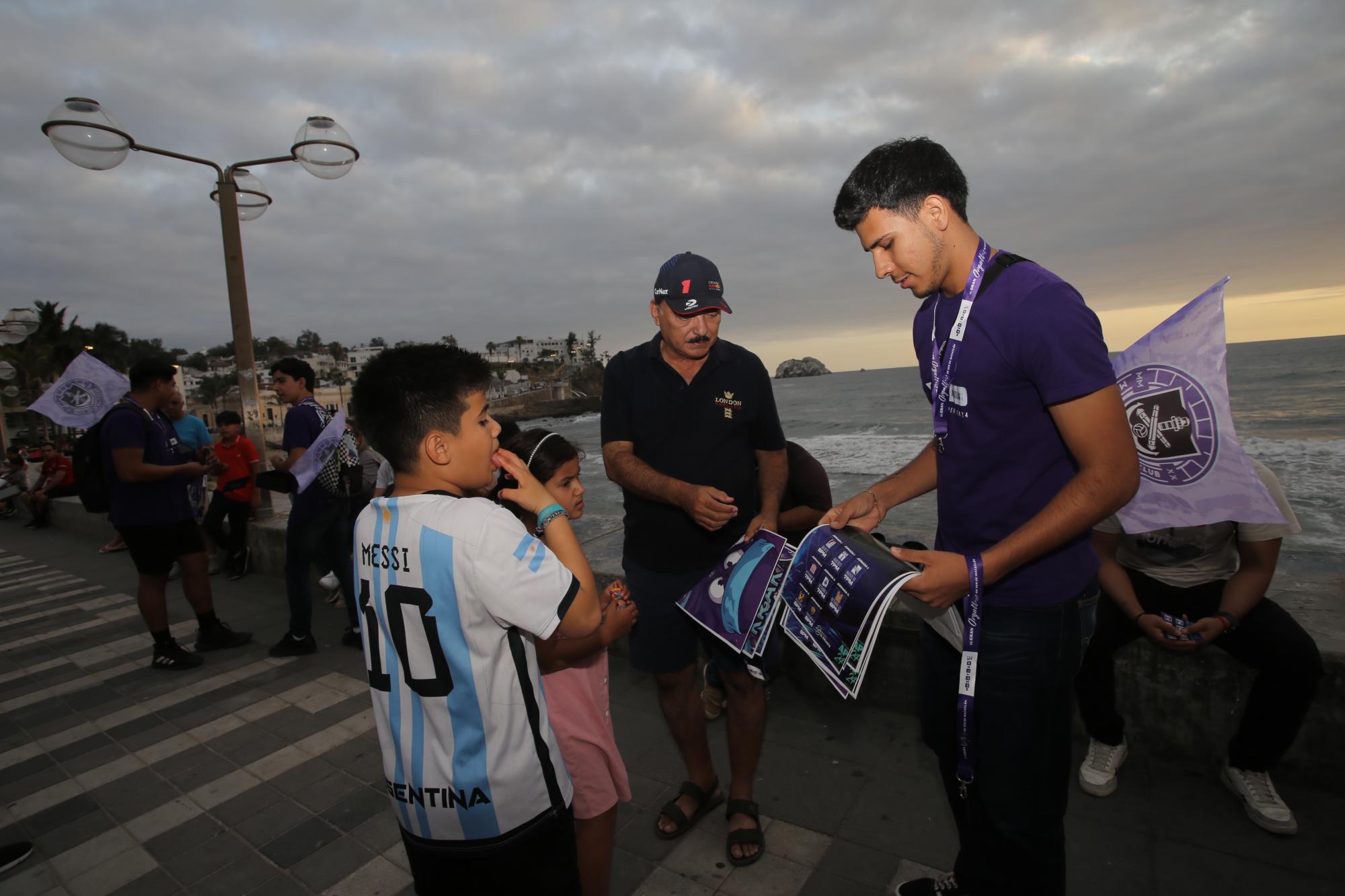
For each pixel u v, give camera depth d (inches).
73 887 90.5
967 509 61.3
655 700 131.3
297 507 164.4
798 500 130.1
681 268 84.3
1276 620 83.3
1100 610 95.1
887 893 79.1
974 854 65.3
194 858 95.3
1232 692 91.6
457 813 48.5
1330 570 214.4
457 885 51.1
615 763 73.8
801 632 59.7
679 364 92.2
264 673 161.0
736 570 78.2
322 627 191.2
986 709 59.7
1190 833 84.3
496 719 48.6
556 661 67.4
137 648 185.2
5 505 515.2
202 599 175.3
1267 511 73.4
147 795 112.0
